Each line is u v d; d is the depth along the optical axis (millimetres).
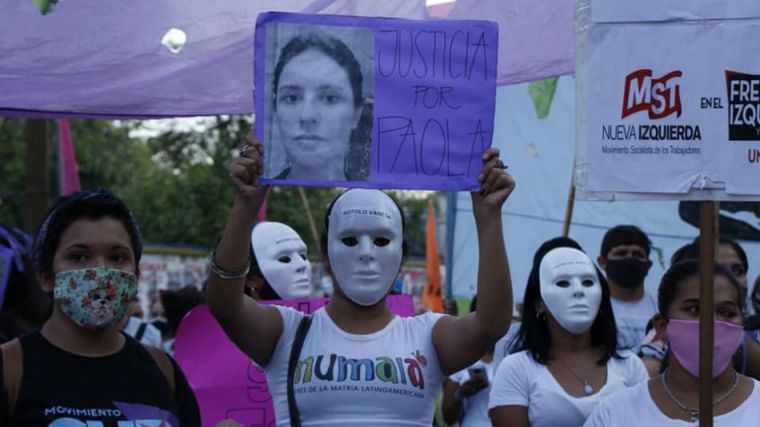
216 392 5258
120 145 28953
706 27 4078
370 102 4109
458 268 11344
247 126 27266
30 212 11086
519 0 5461
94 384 3557
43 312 4875
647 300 7223
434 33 4145
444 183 4113
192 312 5332
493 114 4137
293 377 4176
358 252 4215
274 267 5691
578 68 4160
